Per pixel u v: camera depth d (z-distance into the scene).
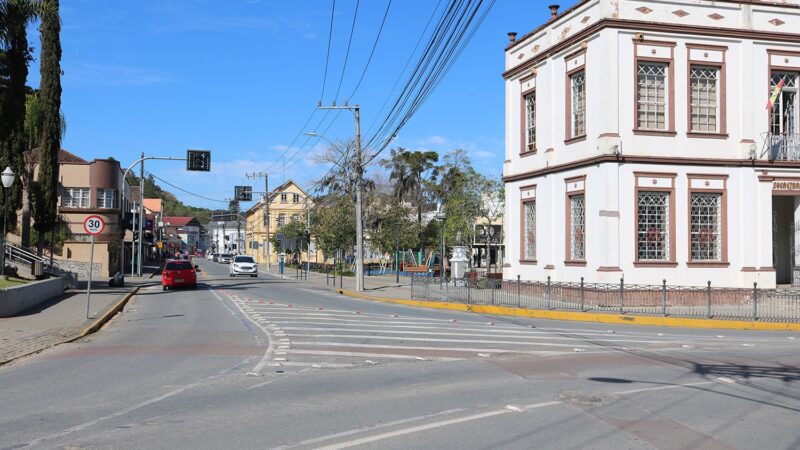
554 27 28.86
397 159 69.69
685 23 26.19
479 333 17.94
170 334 17.64
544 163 29.39
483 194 56.88
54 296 28.98
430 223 67.94
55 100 37.44
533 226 30.91
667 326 21.73
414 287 31.33
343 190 58.16
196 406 9.11
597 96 25.95
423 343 15.73
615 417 8.55
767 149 26.73
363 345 15.29
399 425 8.08
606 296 24.42
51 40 37.34
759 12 26.95
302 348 14.77
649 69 26.14
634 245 25.52
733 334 19.38
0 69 26.94
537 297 25.20
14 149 34.53
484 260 71.19
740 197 26.61
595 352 14.60
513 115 32.16
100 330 19.12
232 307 26.11
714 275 26.25
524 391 10.17
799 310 21.72
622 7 25.72
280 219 102.88
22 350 14.45
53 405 9.20
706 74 26.72
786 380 11.31
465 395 9.87
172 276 38.56
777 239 30.11
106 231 53.25
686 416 8.66
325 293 37.16
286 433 7.69
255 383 10.80
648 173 25.75
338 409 8.94
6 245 33.34
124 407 9.05
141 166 53.53
